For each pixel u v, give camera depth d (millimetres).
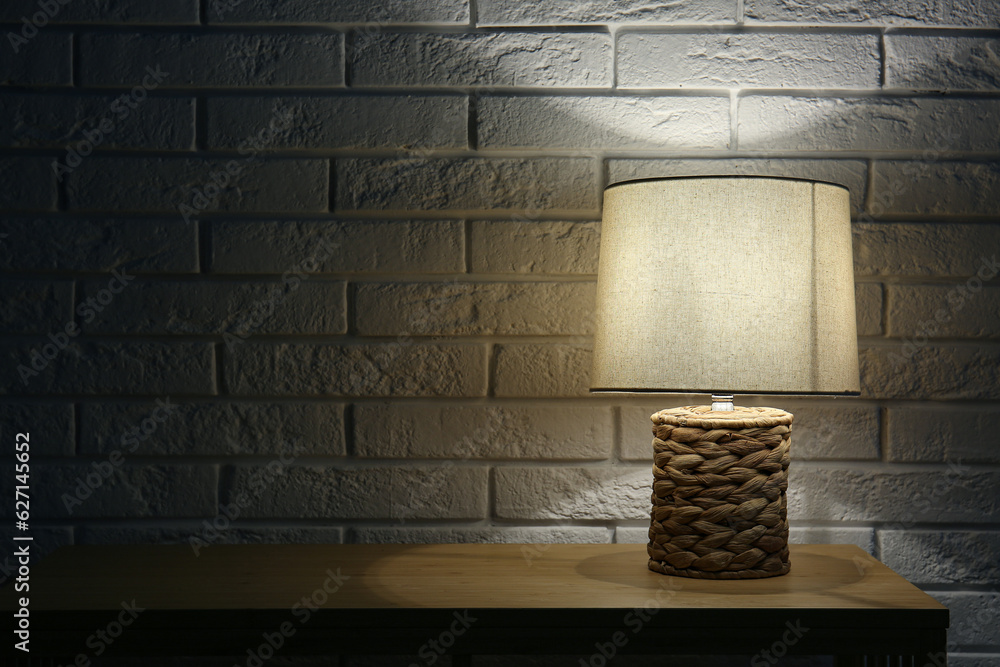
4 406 1258
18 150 1265
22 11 1266
